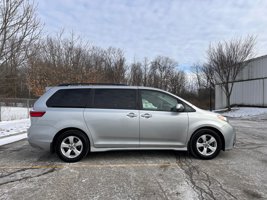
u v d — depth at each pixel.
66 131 6.68
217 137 6.92
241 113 29.61
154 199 4.42
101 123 6.72
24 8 11.08
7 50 10.95
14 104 18.97
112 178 5.44
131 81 66.00
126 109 6.84
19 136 11.20
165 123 6.82
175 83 82.06
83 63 27.69
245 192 4.69
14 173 5.79
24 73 14.75
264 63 30.45
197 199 4.41
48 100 6.84
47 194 4.63
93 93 6.92
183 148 6.93
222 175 5.61
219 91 39.19
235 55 33.16
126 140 6.80
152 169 6.04
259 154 7.53
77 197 4.51
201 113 7.00
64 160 6.64
